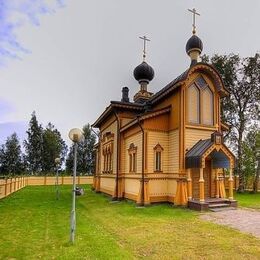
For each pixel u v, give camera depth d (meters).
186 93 17.52
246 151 30.25
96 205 17.72
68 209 15.75
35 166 66.25
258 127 31.27
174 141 17.67
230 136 31.81
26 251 7.59
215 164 17.97
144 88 26.00
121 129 21.09
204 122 18.06
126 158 20.75
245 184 31.17
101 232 9.88
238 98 31.61
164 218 12.92
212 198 17.36
